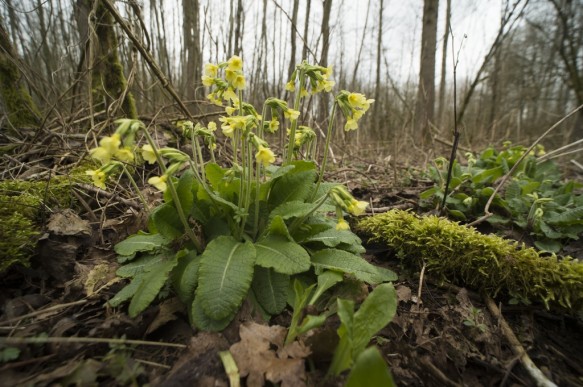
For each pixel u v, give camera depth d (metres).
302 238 0.41
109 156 0.29
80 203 0.51
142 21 0.66
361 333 0.27
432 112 1.70
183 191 0.36
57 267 0.37
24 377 0.25
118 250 0.37
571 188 0.66
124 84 0.79
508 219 0.58
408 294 0.40
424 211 0.66
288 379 0.26
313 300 0.31
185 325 0.32
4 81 0.72
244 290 0.31
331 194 0.34
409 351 0.31
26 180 0.53
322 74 0.42
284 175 0.42
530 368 0.30
